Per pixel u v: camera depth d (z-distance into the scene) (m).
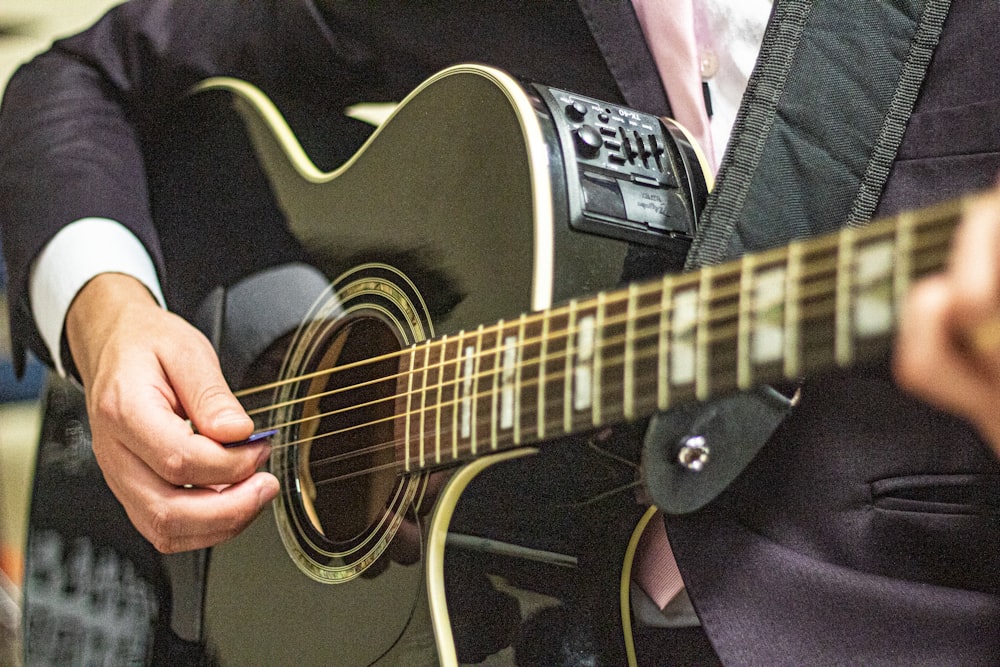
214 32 1.33
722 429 1.07
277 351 1.22
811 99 1.11
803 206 1.11
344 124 1.28
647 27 1.20
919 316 0.92
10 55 2.05
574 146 1.11
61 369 1.29
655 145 1.13
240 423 1.17
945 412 1.08
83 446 1.30
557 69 1.25
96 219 1.29
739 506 1.12
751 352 0.97
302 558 1.18
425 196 1.15
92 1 2.11
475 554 1.11
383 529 1.13
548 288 1.09
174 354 1.20
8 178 1.32
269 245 1.24
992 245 0.90
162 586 1.25
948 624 1.08
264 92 1.34
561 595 1.12
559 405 1.04
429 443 1.10
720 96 1.22
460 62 1.29
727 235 1.10
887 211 1.11
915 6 1.10
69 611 1.29
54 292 1.28
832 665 1.09
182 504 1.17
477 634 1.11
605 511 1.11
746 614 1.10
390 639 1.12
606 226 1.10
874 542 1.10
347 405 1.16
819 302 0.95
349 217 1.19
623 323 1.02
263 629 1.19
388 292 1.16
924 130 1.10
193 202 1.30
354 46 1.31
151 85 1.35
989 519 1.08
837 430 1.11
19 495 1.80
